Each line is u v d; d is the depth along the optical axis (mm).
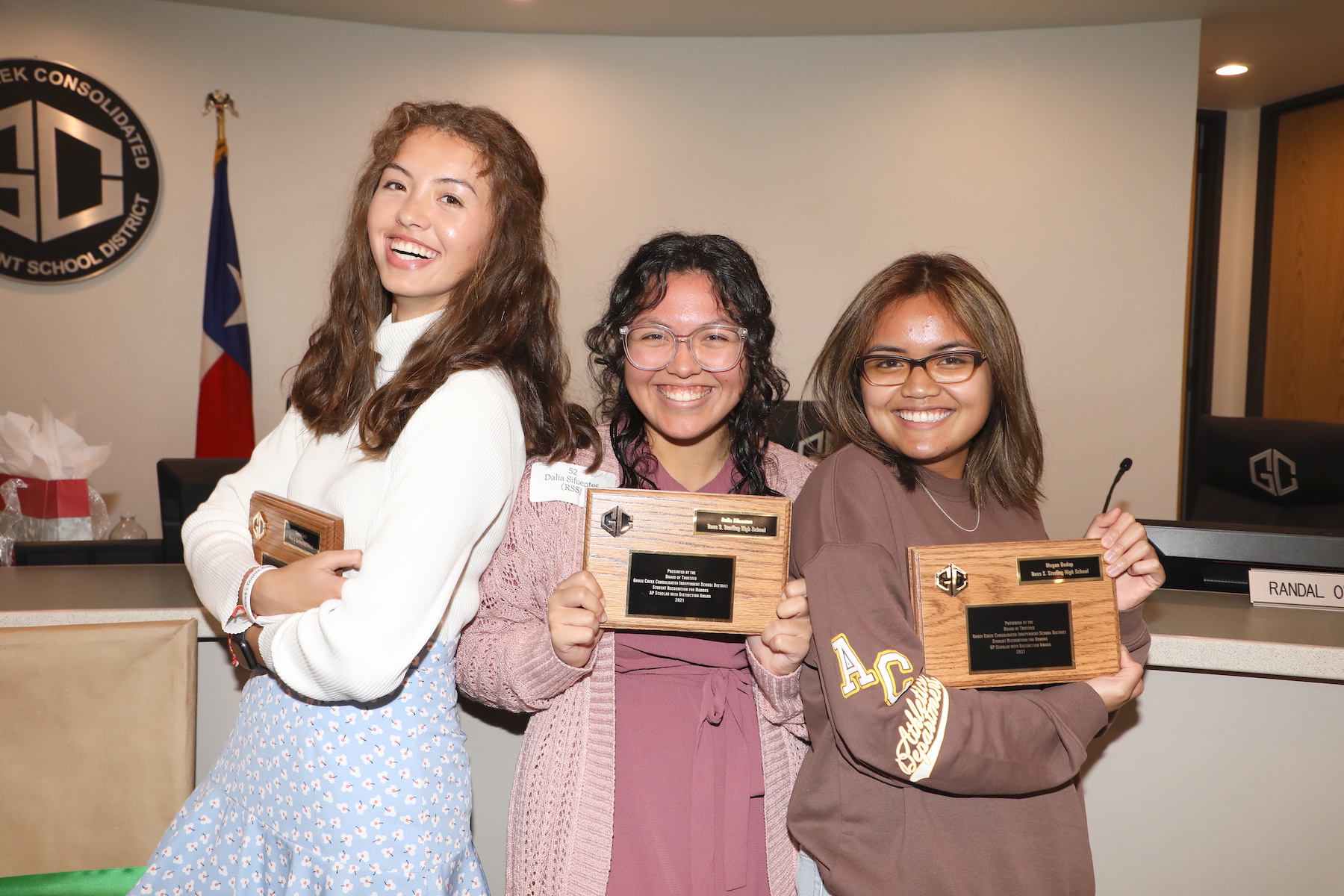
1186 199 4031
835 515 1079
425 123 1149
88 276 3891
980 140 4172
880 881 999
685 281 1162
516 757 1597
